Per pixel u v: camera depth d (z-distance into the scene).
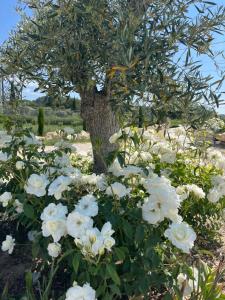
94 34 2.84
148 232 2.38
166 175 3.14
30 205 2.51
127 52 2.35
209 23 2.69
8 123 3.33
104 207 2.35
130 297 2.32
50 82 3.15
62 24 2.88
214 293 2.32
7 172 3.09
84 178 2.67
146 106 2.56
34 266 2.92
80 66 2.95
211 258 3.31
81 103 3.80
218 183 3.08
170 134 3.41
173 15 2.65
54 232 2.12
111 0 2.81
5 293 2.44
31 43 2.98
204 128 2.86
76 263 2.01
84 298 1.87
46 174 2.88
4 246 2.52
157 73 2.52
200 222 3.42
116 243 2.38
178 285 2.33
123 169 2.60
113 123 3.79
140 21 2.54
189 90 2.54
